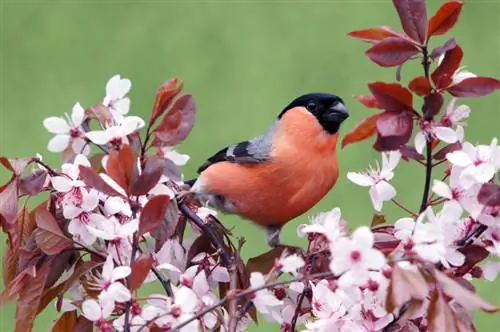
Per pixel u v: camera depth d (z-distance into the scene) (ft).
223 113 17.49
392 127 14.56
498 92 17.21
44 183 14.60
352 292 14.47
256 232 16.51
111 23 19.36
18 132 17.40
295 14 19.51
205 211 14.75
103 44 19.10
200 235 14.75
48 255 14.62
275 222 15.25
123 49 18.98
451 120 14.62
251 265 14.67
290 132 15.19
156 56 18.88
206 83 18.24
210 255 14.70
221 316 14.56
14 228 14.62
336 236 14.43
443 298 14.34
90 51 19.06
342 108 15.20
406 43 14.55
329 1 19.25
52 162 17.26
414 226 14.48
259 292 14.49
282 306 14.65
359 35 14.61
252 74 18.37
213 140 17.31
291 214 15.23
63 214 14.60
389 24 18.92
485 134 17.19
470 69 18.54
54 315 16.16
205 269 14.71
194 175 17.20
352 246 14.34
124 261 14.58
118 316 14.53
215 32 19.27
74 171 14.58
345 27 19.01
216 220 14.76
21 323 14.58
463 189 14.55
